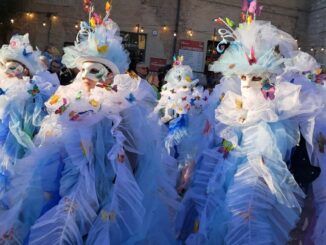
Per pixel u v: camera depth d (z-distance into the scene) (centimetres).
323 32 1312
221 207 249
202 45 1313
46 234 226
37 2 1183
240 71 257
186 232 280
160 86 670
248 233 228
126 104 256
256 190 238
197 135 348
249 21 269
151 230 256
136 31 1267
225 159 263
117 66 268
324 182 257
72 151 243
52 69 552
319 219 255
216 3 1314
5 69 349
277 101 259
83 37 279
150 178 263
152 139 272
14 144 310
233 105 265
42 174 253
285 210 238
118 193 239
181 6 1288
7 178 298
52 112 266
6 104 314
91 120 246
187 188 302
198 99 494
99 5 1216
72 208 232
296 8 1404
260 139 248
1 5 1175
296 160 259
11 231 248
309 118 254
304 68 307
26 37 367
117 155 244
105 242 225
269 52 255
